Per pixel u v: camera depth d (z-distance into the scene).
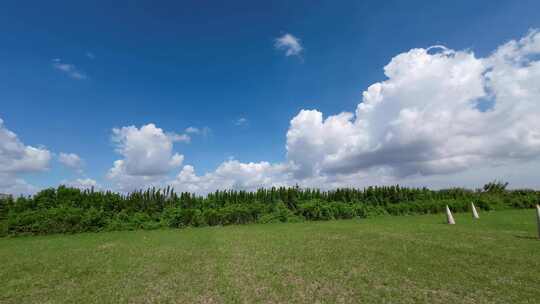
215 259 8.38
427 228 13.98
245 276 6.54
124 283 6.23
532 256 7.68
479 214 22.12
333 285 5.79
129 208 20.62
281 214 22.22
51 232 16.88
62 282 6.39
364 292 5.35
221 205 23.14
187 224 20.25
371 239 11.12
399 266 7.02
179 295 5.43
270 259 8.14
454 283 5.71
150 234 15.59
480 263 7.08
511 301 4.79
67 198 19.61
